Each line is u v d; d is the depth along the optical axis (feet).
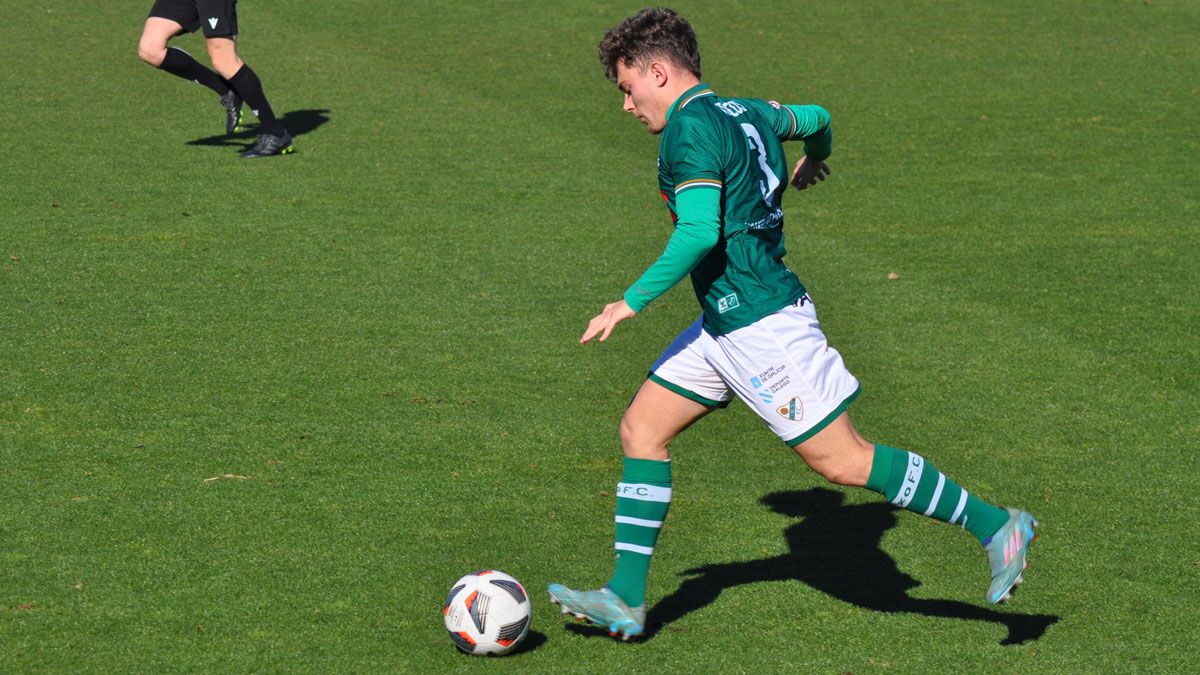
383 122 131.75
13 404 68.33
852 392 46.47
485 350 78.33
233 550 54.24
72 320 80.48
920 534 57.98
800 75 153.99
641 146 125.70
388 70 152.97
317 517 57.47
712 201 43.55
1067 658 48.21
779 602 51.83
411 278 90.17
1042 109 140.56
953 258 96.89
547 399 71.61
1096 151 125.70
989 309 86.89
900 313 86.07
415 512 58.34
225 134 126.31
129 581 51.44
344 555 54.19
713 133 44.37
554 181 114.01
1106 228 103.96
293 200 106.73
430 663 46.68
